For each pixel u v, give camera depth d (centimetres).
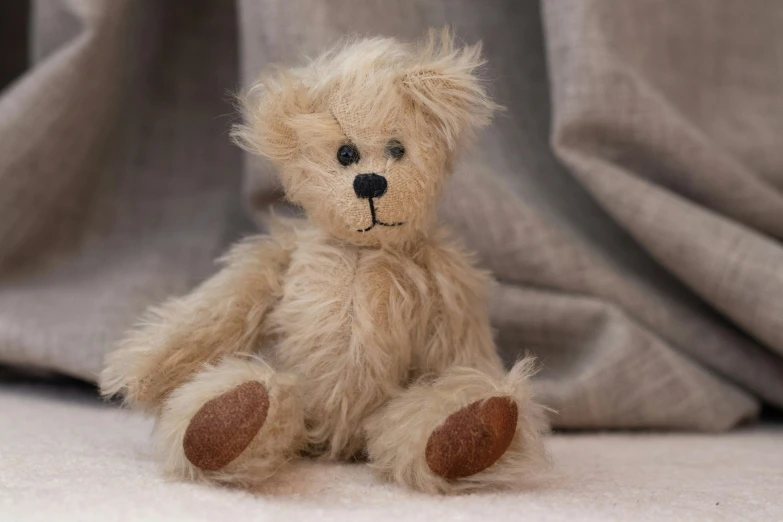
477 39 89
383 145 61
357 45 64
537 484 60
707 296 82
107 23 89
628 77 84
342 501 56
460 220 81
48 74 88
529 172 88
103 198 94
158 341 62
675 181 87
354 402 63
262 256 66
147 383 62
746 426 85
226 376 58
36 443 65
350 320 62
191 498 55
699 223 82
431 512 54
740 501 57
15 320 84
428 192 62
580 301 81
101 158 94
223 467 57
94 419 75
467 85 62
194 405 58
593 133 85
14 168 87
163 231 94
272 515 53
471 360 64
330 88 62
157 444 60
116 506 53
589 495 58
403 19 86
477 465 57
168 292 88
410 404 60
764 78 93
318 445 64
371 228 62
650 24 89
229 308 64
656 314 84
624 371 79
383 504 56
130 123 96
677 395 79
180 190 96
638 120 84
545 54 91
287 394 59
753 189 85
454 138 63
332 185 61
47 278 90
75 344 82
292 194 64
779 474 64
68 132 89
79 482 56
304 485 59
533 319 82
